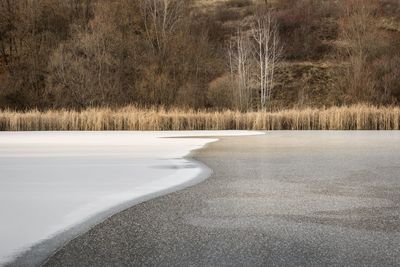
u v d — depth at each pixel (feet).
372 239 18.02
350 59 164.35
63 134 80.79
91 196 26.45
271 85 146.51
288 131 89.45
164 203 24.39
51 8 188.85
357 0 191.62
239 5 218.38
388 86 152.35
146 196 26.25
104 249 17.15
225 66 168.96
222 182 30.48
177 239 18.24
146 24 182.09
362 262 15.56
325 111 98.43
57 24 186.39
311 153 47.78
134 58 167.73
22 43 179.32
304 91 154.51
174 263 15.67
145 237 18.53
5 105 152.05
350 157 43.96
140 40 174.40
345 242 17.67
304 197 25.59
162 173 34.68
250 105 146.00
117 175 33.94
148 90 155.53
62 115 98.63
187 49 170.19
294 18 193.06
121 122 96.48
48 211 22.99
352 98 149.79
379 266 15.21
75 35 168.96
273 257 16.12
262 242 17.76
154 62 166.81
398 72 155.22
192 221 20.80
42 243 17.95
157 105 152.15
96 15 173.58
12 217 21.90
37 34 182.09
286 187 28.58
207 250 16.92
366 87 150.51
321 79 160.04
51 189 28.68
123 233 19.10
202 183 30.17
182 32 177.47
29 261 16.05
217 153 48.14
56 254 16.67
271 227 19.77
